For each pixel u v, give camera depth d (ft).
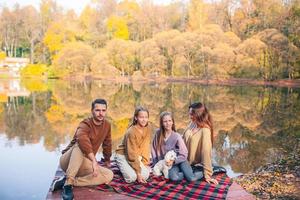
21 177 19.16
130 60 122.93
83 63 127.13
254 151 26.61
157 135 13.53
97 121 12.21
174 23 132.05
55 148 27.37
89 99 72.69
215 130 37.93
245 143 30.25
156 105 62.75
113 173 13.23
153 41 120.47
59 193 11.55
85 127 11.96
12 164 22.03
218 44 112.68
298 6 105.60
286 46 103.60
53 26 137.39
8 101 66.54
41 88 98.58
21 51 141.28
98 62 124.77
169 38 118.32
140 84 113.70
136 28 136.36
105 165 13.75
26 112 51.70
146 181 12.60
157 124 40.93
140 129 12.81
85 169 12.04
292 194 14.60
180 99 73.46
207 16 123.24
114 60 124.16
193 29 124.57
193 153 13.32
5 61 136.15
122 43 123.54
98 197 11.09
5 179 18.74
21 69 135.95
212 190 11.91
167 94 84.53
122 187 11.87
